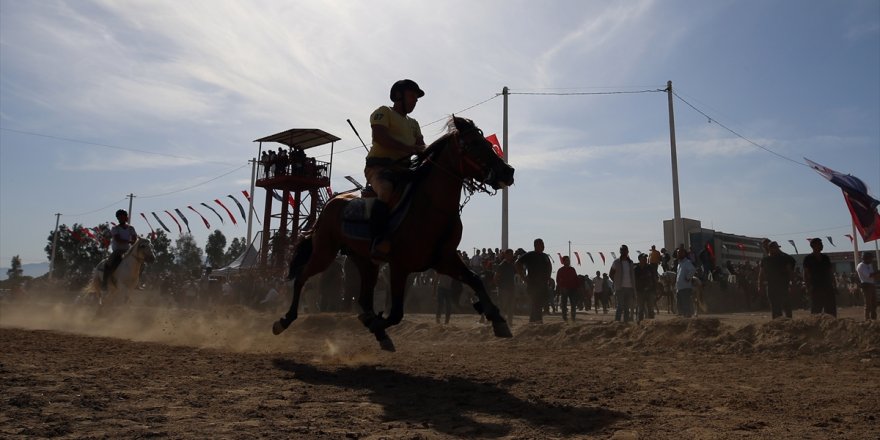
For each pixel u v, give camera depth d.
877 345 7.49
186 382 5.05
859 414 4.00
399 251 6.32
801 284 23.72
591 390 4.97
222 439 3.23
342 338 11.42
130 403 4.13
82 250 64.06
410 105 6.86
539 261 13.09
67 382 4.83
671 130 27.59
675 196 27.16
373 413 3.99
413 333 11.61
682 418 3.87
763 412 4.08
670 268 22.72
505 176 6.01
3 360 5.93
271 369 5.96
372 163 6.68
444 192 6.17
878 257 32.34
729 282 24.86
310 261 7.73
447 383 5.29
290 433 3.40
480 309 6.46
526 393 4.79
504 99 27.47
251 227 42.81
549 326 10.45
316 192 29.56
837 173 21.23
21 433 3.27
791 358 7.55
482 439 3.36
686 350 8.41
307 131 28.83
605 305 24.23
